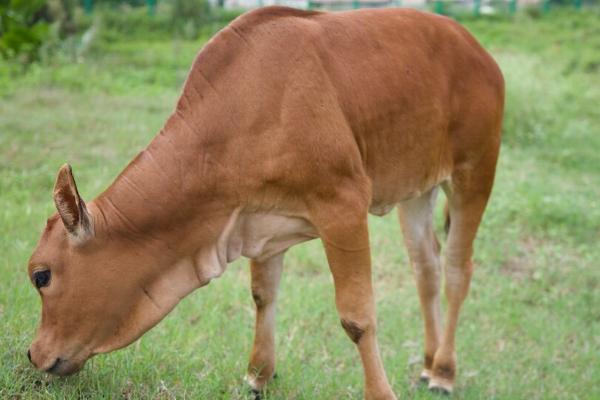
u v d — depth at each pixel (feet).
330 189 11.66
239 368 14.30
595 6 74.23
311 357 15.61
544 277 22.39
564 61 53.98
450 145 14.30
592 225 26.25
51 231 11.21
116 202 11.14
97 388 12.00
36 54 42.83
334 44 12.17
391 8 13.82
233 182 11.32
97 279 11.08
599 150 35.86
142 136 29.63
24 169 24.58
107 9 64.34
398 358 16.33
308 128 11.42
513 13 68.33
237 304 17.54
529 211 26.48
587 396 16.08
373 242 22.98
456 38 14.30
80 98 35.76
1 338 12.71
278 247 12.17
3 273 16.17
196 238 11.40
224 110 11.27
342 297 12.01
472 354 17.29
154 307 11.43
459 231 15.25
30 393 11.36
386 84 12.55
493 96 14.76
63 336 11.27
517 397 15.49
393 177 13.15
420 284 15.78
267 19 11.74
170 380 12.80
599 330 19.57
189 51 53.47
